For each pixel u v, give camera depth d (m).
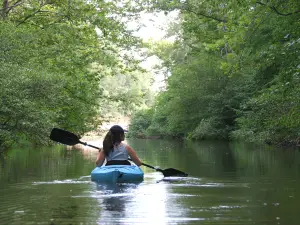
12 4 20.47
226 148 20.34
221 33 18.95
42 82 12.92
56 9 20.75
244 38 16.05
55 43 19.91
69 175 9.45
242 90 31.06
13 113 12.41
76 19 19.47
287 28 14.46
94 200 6.14
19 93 12.32
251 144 23.47
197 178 8.73
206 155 15.96
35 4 19.70
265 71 22.59
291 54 12.36
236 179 8.45
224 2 16.47
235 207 5.58
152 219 4.93
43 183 8.04
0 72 12.65
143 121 51.25
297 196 6.36
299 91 12.88
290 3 14.09
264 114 18.12
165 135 44.88
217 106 32.44
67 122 21.61
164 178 8.78
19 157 15.73
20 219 4.99
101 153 9.14
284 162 11.86
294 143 19.42
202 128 32.41
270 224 4.71
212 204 5.79
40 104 13.55
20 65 14.18
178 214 5.18
